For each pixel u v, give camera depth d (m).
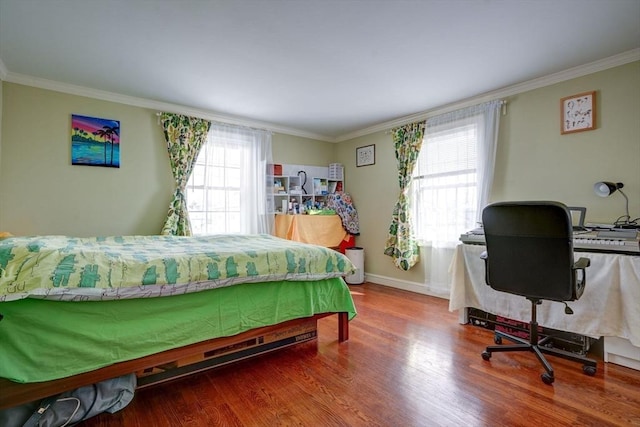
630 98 2.39
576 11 1.86
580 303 2.13
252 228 4.02
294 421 1.51
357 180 4.75
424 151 3.82
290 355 2.21
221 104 3.47
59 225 2.90
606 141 2.50
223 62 2.49
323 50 2.31
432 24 1.99
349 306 2.45
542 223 1.79
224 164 3.86
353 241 4.71
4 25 1.97
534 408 1.58
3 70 2.57
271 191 4.21
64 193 2.92
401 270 4.14
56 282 1.38
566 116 2.71
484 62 2.52
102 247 2.08
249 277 1.98
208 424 1.49
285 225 4.18
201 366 1.88
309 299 2.27
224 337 1.91
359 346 2.36
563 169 2.73
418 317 3.00
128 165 3.26
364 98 3.32
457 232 3.48
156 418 1.53
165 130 3.44
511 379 1.86
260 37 2.13
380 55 2.40
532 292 1.90
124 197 3.23
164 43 2.20
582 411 1.55
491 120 3.14
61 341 1.42
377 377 1.90
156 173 3.43
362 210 4.68
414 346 2.34
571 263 1.75
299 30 2.05
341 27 2.02
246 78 2.80
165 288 1.67
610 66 2.47
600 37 2.15
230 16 1.89
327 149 5.00
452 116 3.51
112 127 3.17
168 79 2.81
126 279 1.56
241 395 1.73
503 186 3.12
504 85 2.99
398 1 1.76
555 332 2.28
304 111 3.74
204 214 3.70
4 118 2.65
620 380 1.83
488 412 1.55
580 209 2.37
